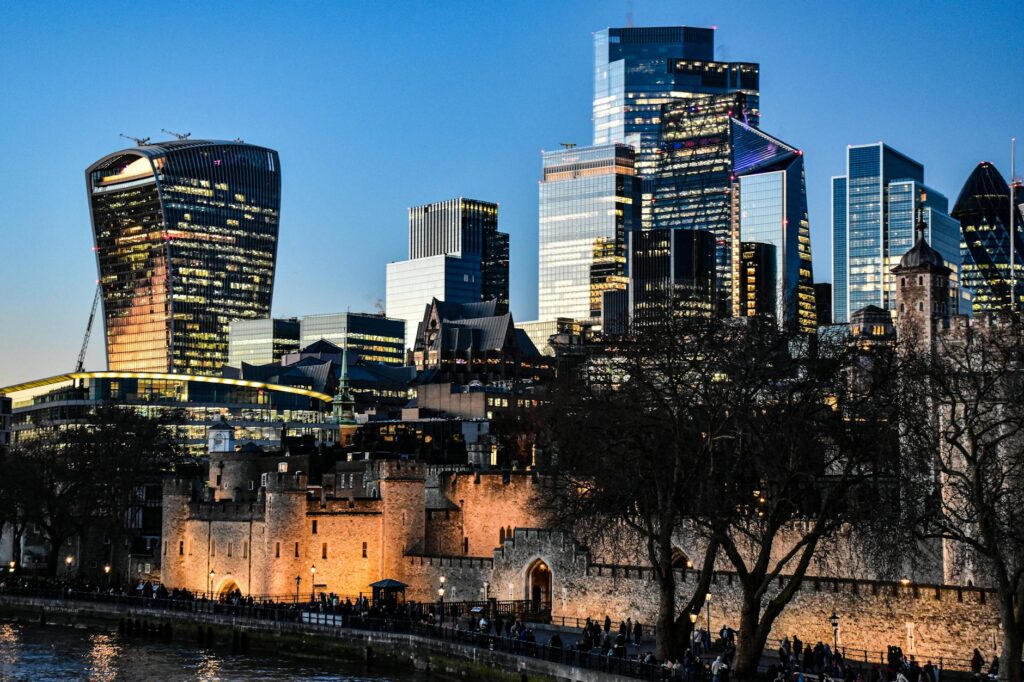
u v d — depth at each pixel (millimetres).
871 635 137375
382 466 199750
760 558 126250
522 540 178250
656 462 142000
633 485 143750
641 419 144500
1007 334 138250
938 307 184000
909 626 134625
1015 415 123938
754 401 136250
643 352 144750
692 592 155250
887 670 123250
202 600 192750
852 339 138750
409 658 157125
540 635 158875
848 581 139500
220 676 160875
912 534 127500
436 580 192125
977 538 135875
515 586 179625
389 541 197625
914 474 133500
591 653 129125
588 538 166750
